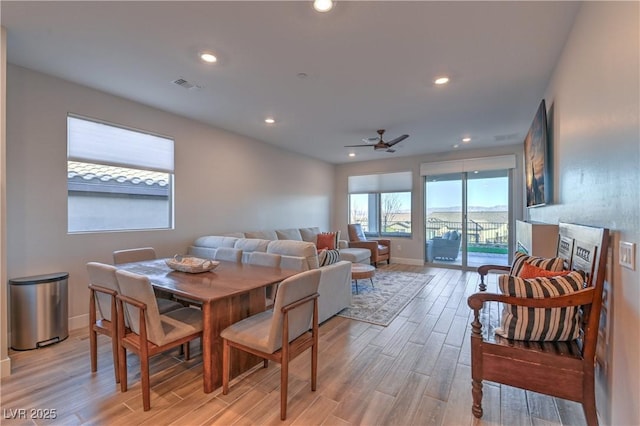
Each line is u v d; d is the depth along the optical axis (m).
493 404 1.94
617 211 1.46
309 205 6.97
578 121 2.05
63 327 2.83
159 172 3.94
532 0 1.86
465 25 2.12
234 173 5.00
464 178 6.31
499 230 5.98
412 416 1.82
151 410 1.84
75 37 2.29
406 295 4.34
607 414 1.59
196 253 4.06
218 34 2.24
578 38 2.01
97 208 3.41
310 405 1.92
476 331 1.79
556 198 2.71
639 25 1.24
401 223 7.10
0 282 2.19
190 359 2.48
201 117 4.20
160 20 2.07
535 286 1.69
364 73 2.85
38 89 2.87
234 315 2.24
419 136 5.13
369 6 1.91
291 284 1.82
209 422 1.75
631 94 1.31
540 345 1.72
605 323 1.60
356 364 2.43
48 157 2.94
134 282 1.84
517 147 5.73
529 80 2.98
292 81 3.04
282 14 2.00
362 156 6.95
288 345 1.82
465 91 3.26
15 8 1.94
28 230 2.81
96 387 2.07
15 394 2.00
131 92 3.33
